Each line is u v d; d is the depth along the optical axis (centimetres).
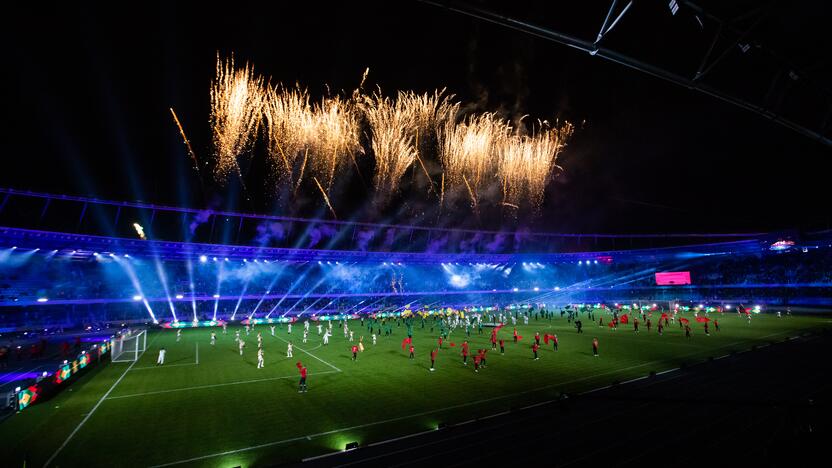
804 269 8481
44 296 6244
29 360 3650
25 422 1944
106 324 6275
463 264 10606
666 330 5388
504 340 4700
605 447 1570
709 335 4775
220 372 3044
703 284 9619
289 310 8069
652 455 1485
